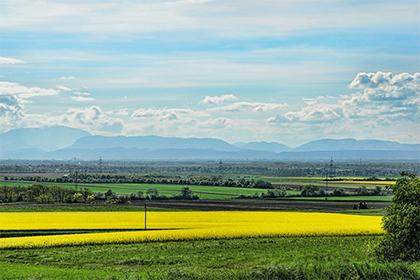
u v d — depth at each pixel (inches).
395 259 1893.5
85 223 3221.0
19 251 2370.8
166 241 2628.0
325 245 2511.1
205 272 1499.8
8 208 4207.7
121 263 2138.3
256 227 3031.5
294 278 1386.6
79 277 1701.5
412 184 1921.8
